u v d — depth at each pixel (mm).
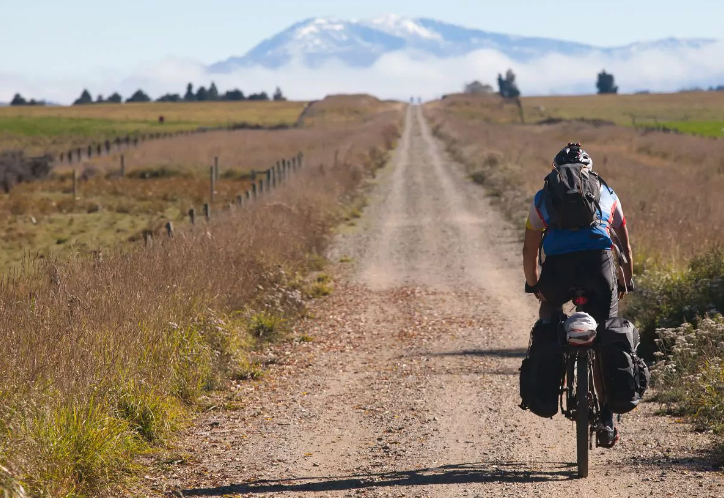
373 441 17625
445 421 19047
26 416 14391
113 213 81625
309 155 139250
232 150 160625
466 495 13750
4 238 63344
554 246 14141
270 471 15562
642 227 45406
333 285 43219
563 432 17797
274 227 45125
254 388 22609
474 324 33031
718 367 19094
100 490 14086
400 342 29656
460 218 76125
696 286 27750
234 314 29172
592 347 13805
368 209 84062
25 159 116875
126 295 22516
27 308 19391
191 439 17797
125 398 17688
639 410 19438
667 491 13336
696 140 168875
